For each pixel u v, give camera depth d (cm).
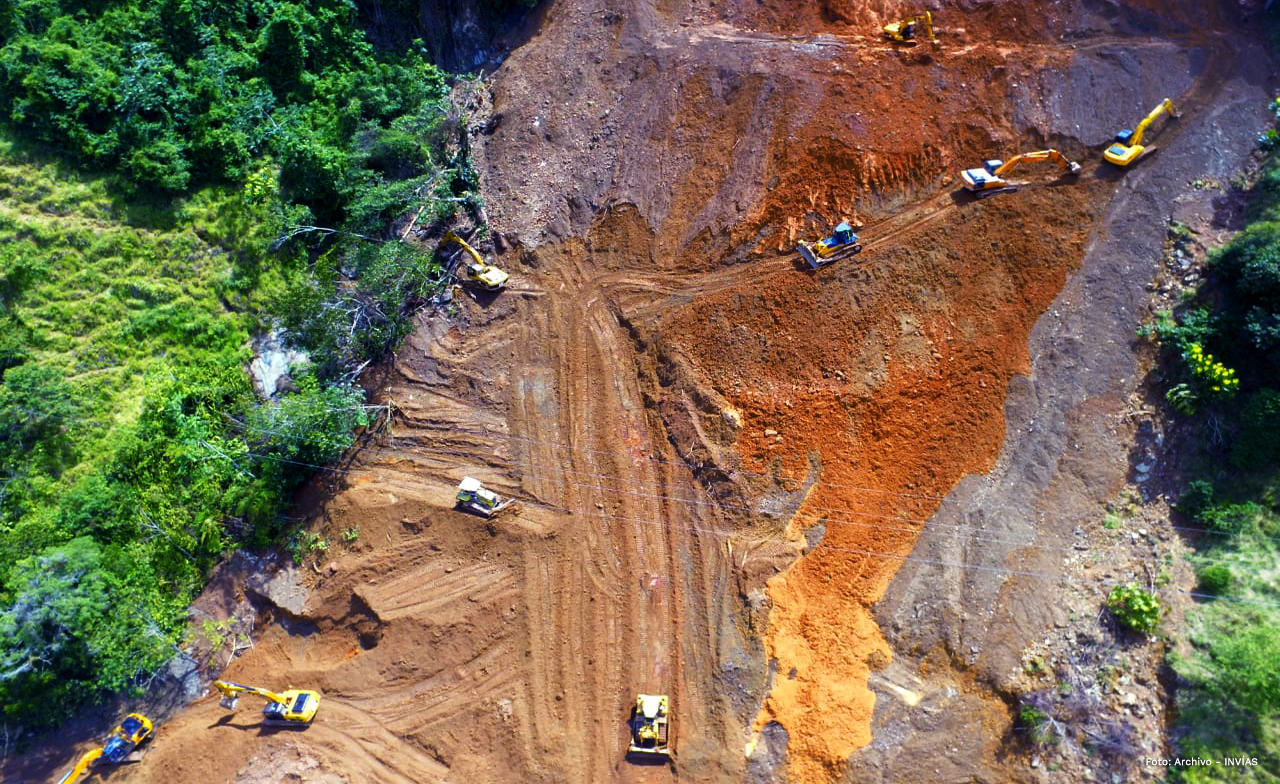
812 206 3341
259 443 3152
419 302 3491
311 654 2947
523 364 3325
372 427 3281
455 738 2694
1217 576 2525
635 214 3506
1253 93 3347
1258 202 3066
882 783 2406
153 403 3125
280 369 3378
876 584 2697
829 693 2534
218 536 3056
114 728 2798
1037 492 2770
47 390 3019
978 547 2695
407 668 2828
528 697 2717
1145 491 2755
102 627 2716
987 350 3003
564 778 2572
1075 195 3228
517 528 2981
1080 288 3067
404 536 3047
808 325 3136
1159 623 2505
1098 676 2466
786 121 3481
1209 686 2366
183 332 3344
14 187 3319
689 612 2752
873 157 3347
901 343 3062
